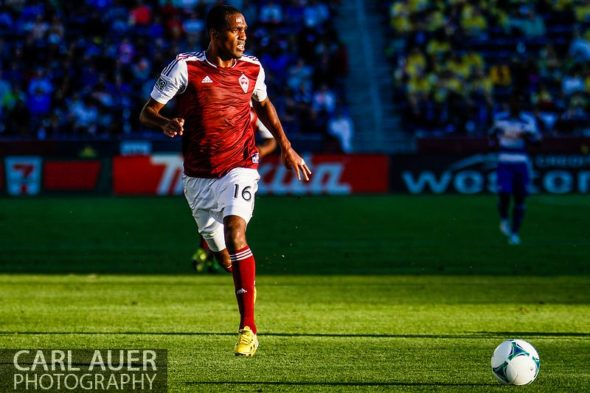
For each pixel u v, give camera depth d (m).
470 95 130.00
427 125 127.38
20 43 135.62
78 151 113.31
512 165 69.69
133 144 113.81
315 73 131.50
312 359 28.77
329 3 150.50
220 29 29.34
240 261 28.42
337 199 107.00
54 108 123.62
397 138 132.38
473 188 113.12
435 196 110.44
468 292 45.12
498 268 55.72
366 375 26.58
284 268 55.38
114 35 136.88
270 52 132.38
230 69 29.97
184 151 30.72
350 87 140.00
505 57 140.50
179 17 139.50
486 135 119.25
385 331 33.91
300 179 31.91
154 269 54.50
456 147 119.00
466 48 141.62
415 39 141.12
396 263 57.94
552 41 142.88
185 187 30.97
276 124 31.52
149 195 111.69
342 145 125.56
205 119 29.83
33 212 92.50
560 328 34.84
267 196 111.00
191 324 35.25
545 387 25.30
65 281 48.81
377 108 136.50
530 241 70.62
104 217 87.88
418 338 32.50
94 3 141.38
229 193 29.69
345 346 30.91
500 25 143.12
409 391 24.75
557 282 49.25
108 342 31.42
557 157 112.31
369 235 74.12
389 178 112.81
